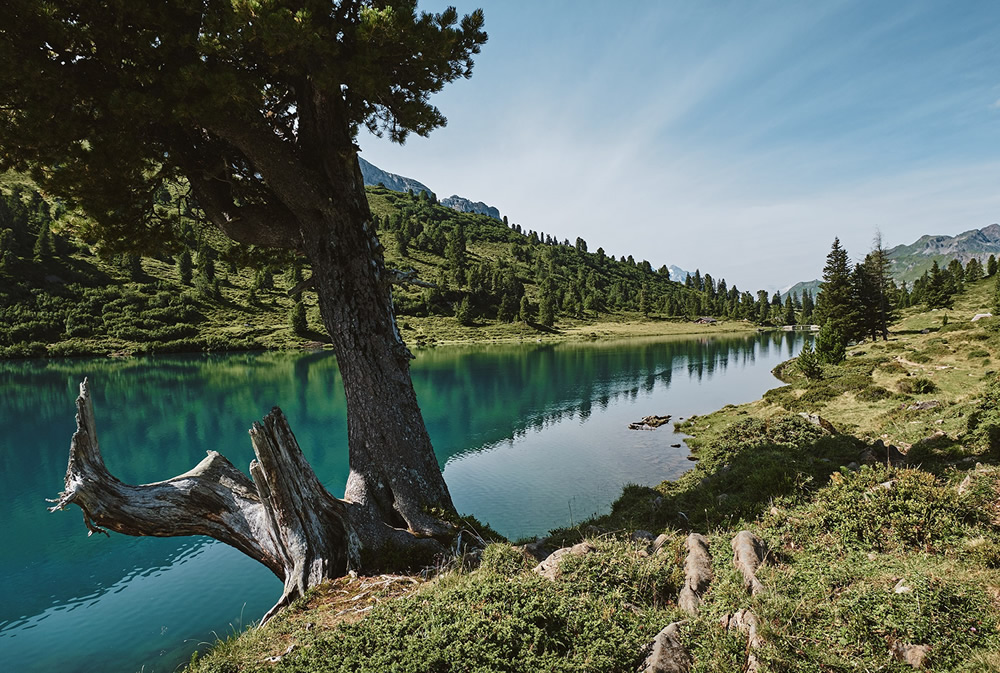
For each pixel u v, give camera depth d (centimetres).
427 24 950
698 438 3034
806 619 481
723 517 1008
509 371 7206
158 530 995
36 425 4041
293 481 953
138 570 1761
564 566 689
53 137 852
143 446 3406
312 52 917
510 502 2202
